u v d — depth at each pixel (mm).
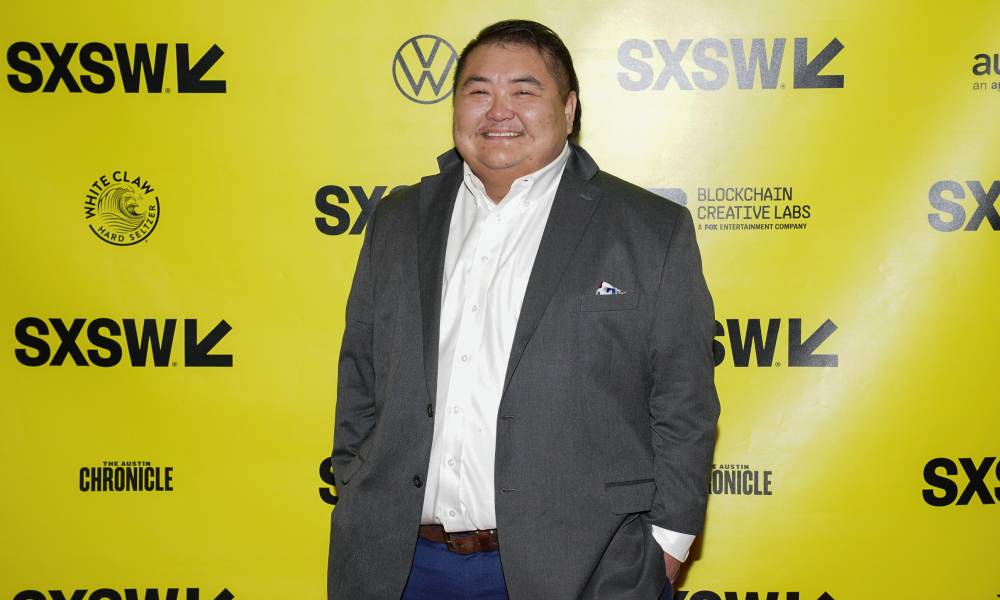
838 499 2430
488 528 1647
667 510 1646
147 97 2434
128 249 2445
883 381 2410
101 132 2434
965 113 2367
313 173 2445
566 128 1802
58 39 2422
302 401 2465
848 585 2432
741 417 2438
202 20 2424
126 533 2473
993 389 2387
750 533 2449
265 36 2426
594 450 1617
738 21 2393
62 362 2453
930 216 2385
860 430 2418
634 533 1657
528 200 1720
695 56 2402
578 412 1610
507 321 1654
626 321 1639
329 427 2465
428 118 2436
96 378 2457
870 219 2393
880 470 2416
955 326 2391
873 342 2408
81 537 2469
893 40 2373
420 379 1688
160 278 2449
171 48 2426
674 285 1656
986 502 2398
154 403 2459
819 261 2406
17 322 2443
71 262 2441
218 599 2484
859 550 2428
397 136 2439
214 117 2436
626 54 2408
